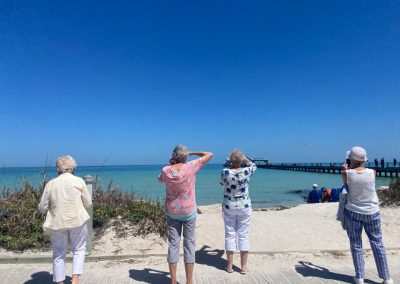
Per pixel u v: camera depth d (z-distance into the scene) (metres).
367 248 6.25
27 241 6.01
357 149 4.67
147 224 6.85
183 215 4.47
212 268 5.33
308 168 70.25
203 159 4.72
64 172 4.40
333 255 5.94
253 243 6.51
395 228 7.58
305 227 7.40
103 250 6.05
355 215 4.59
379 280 4.77
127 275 5.01
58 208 4.15
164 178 4.51
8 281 4.74
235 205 5.12
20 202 7.36
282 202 21.97
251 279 4.86
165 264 5.52
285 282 4.73
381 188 12.88
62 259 4.24
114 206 7.57
